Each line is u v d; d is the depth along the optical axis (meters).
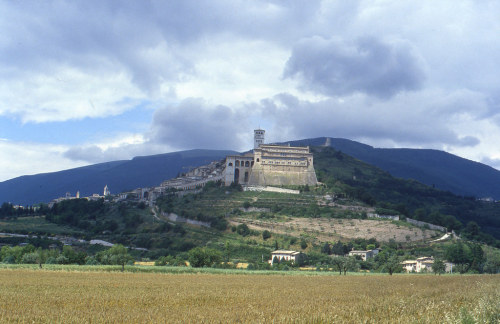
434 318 44.03
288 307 53.94
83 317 45.88
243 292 74.75
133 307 55.09
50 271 124.81
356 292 76.12
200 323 42.62
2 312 49.19
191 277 114.44
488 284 85.81
